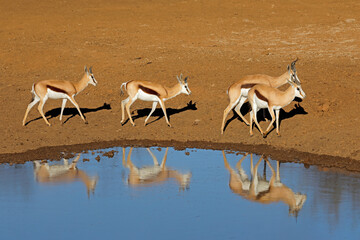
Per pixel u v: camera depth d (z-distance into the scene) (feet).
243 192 125.70
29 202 119.44
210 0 389.39
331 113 173.58
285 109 180.45
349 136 156.46
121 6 378.73
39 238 101.81
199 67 229.04
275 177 135.03
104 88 213.05
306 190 125.39
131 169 143.95
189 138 170.81
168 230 104.83
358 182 129.39
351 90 188.34
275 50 262.88
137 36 299.58
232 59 240.53
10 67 245.24
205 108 189.78
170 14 353.31
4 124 179.93
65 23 333.83
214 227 105.81
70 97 176.04
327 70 214.48
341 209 113.80
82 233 103.71
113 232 104.01
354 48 261.44
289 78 164.86
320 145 155.22
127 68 234.17
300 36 295.07
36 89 173.27
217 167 144.25
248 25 324.19
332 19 332.39
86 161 150.30
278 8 366.22
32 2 393.29
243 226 106.52
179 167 144.77
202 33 306.35
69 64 246.88
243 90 165.68
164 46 275.59
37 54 261.03
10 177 136.15
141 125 180.75
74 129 177.47
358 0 380.58
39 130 175.52
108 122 183.62
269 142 162.61
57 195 123.95
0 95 208.74
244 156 152.97
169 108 193.06
